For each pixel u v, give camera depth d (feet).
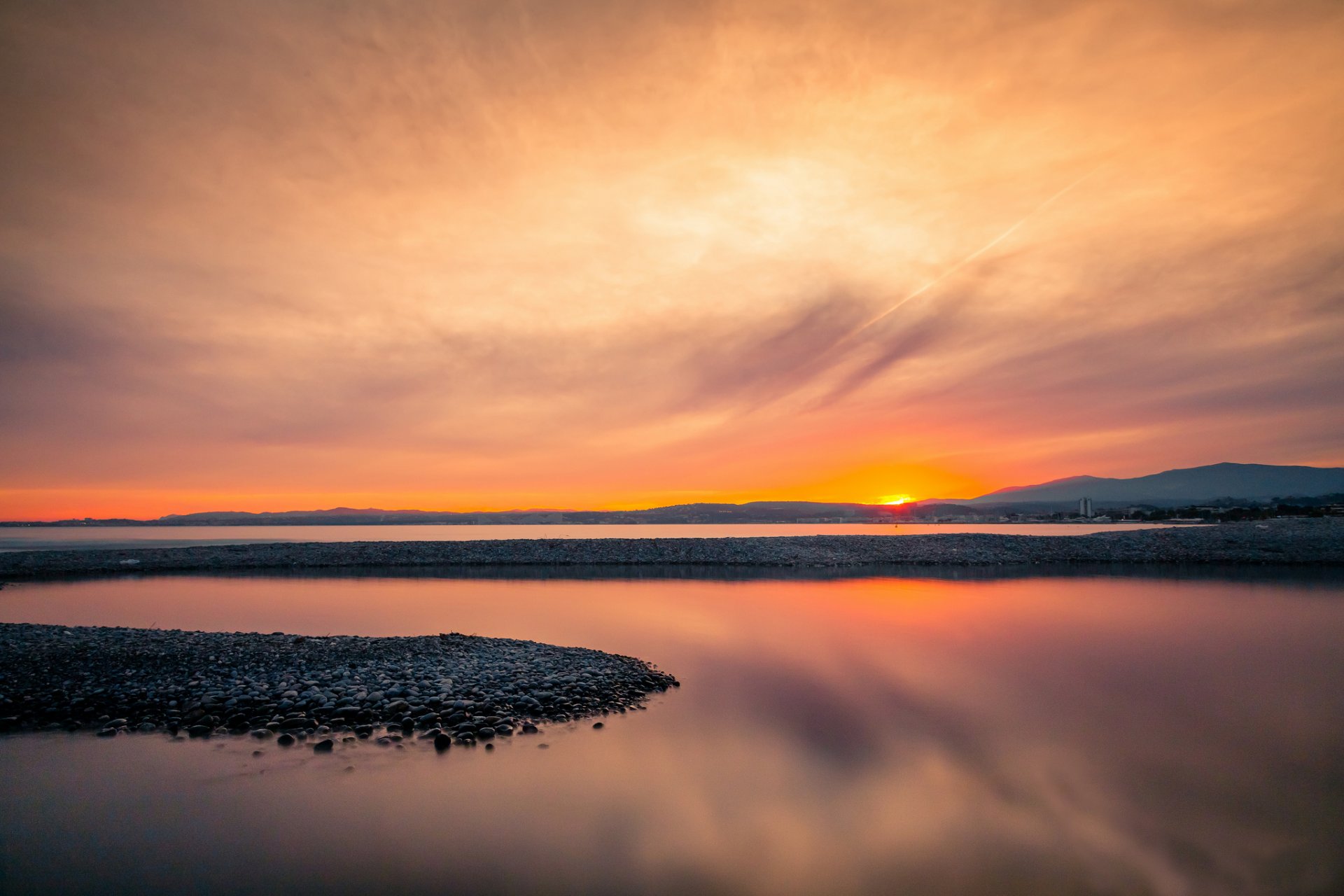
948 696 41.50
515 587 95.14
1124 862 23.35
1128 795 28.35
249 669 43.91
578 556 131.34
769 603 78.18
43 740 33.42
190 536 274.57
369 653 48.01
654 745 33.27
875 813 26.58
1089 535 139.54
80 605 80.28
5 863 22.57
